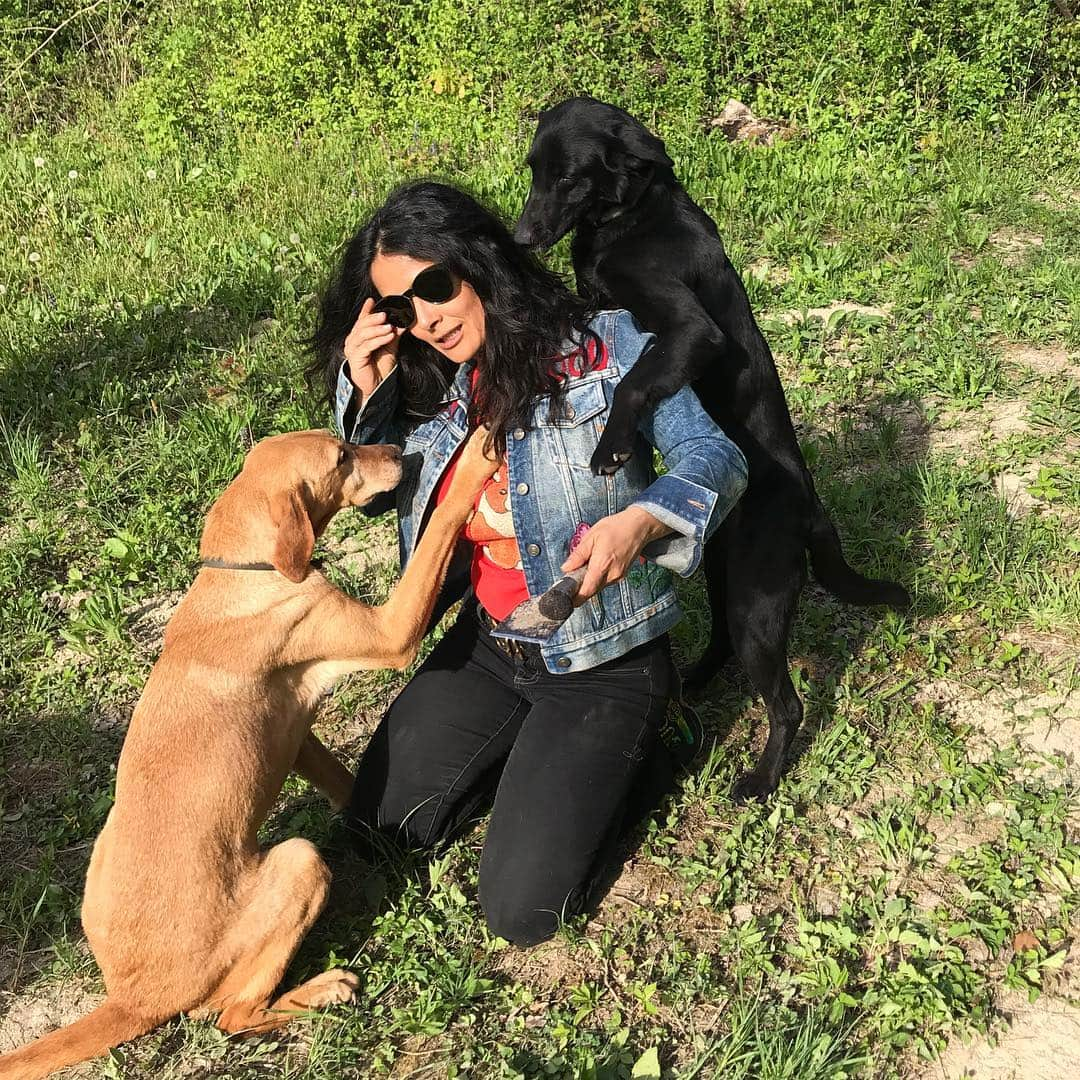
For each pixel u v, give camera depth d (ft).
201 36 21.17
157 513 9.74
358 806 6.74
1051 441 9.96
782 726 6.97
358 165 17.22
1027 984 5.71
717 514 5.65
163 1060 5.73
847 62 16.87
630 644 6.29
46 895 6.57
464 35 18.47
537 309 5.95
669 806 6.98
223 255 14.46
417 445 6.77
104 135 20.63
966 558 8.70
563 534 6.07
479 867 6.38
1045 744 7.20
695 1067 5.37
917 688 7.72
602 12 17.88
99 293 13.84
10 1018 6.05
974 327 11.89
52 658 8.56
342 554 9.43
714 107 17.84
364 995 5.97
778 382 7.18
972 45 17.21
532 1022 5.80
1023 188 15.37
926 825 6.73
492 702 6.73
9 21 23.43
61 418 11.25
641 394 5.98
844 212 14.52
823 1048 5.34
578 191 7.04
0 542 9.75
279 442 6.49
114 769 7.60
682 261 6.92
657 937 6.20
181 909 5.52
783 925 6.21
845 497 9.43
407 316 5.92
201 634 6.17
